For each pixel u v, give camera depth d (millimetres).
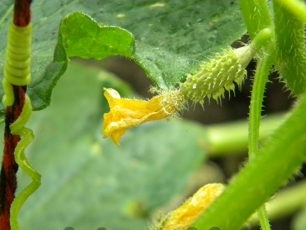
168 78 285
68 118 609
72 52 282
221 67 275
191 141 630
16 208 274
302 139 252
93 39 275
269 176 255
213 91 277
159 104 281
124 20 317
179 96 280
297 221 624
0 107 293
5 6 328
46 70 278
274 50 279
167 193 602
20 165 268
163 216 285
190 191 692
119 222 579
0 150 466
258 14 286
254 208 259
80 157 599
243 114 745
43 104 278
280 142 253
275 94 730
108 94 282
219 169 713
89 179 591
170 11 315
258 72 279
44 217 564
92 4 324
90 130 609
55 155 595
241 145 662
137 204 589
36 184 272
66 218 569
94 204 582
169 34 308
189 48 301
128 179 600
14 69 254
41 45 310
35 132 599
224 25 305
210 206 262
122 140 615
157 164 613
